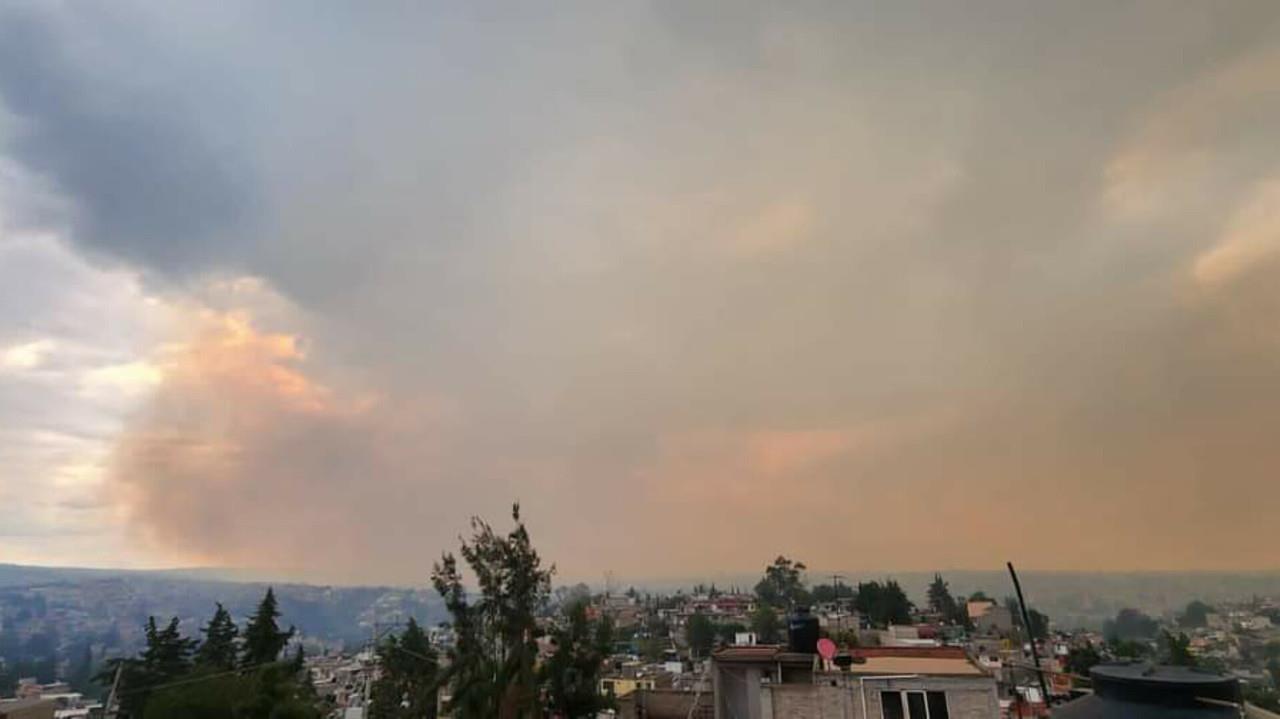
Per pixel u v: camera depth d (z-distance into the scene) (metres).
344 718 45.22
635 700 27.22
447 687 34.16
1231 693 7.84
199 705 31.06
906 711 17.16
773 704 17.70
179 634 55.09
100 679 48.22
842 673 17.86
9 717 34.94
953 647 21.98
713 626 75.88
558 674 27.36
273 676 29.55
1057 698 14.97
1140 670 8.42
